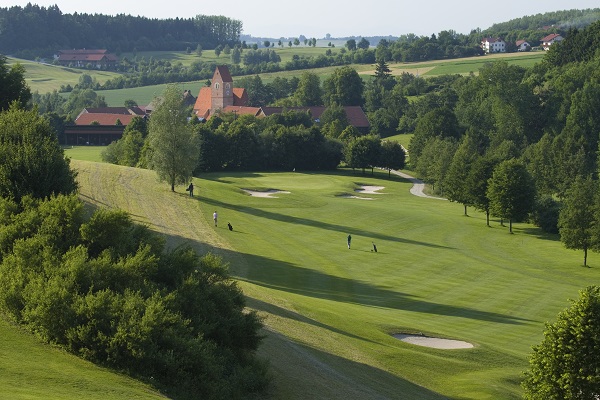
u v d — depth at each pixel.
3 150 49.97
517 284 77.69
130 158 159.00
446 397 42.75
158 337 35.34
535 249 100.88
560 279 82.00
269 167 178.00
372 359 46.81
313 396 38.38
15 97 86.62
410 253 90.06
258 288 60.62
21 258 39.69
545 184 147.75
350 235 91.88
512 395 44.19
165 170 110.00
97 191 100.81
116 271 39.06
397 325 56.44
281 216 106.00
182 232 86.06
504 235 110.38
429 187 164.38
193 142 111.00
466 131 192.50
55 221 42.66
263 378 37.69
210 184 125.19
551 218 114.12
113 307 35.62
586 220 92.31
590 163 161.38
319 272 75.69
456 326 59.97
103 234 42.34
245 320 40.56
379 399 39.75
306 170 180.75
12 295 37.09
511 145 164.12
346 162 179.25
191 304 39.47
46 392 28.75
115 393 30.73
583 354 38.31
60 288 36.38
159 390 33.44
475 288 74.69
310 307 56.47
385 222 109.88
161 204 100.88
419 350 50.88
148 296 38.44
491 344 55.00
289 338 46.72
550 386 38.94
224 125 190.25
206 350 36.03
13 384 29.19
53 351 34.72
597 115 182.88
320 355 45.12
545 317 64.94
